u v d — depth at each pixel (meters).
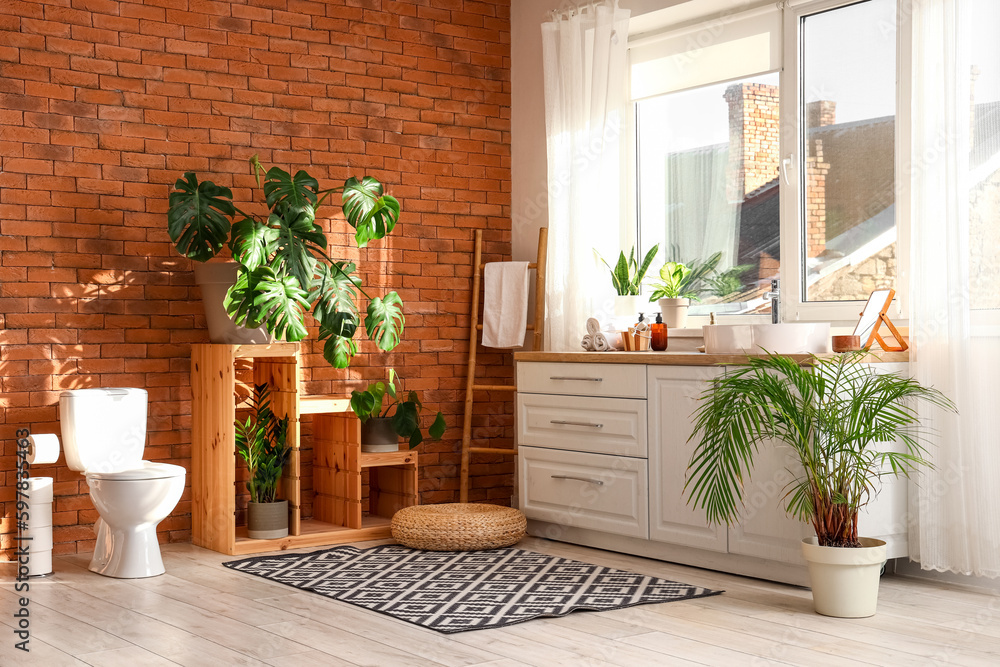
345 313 4.36
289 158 4.81
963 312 3.48
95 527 4.31
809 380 3.19
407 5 5.14
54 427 4.25
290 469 4.42
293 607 3.32
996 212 3.48
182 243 4.20
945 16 3.55
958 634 2.96
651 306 4.84
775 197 4.45
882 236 4.05
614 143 4.80
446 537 4.23
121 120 4.40
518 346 5.09
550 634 2.97
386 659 2.72
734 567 3.75
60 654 2.77
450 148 5.27
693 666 2.65
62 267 4.27
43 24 4.23
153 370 4.47
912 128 3.64
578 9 4.91
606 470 4.18
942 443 3.54
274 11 4.77
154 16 4.47
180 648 2.83
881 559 3.16
